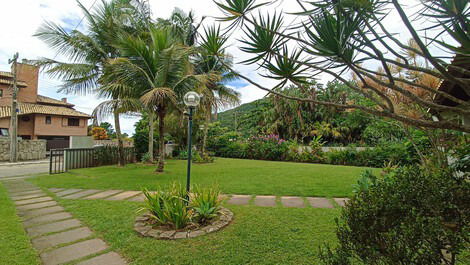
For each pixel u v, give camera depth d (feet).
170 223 9.77
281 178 21.57
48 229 9.72
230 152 51.49
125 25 30.14
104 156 33.35
